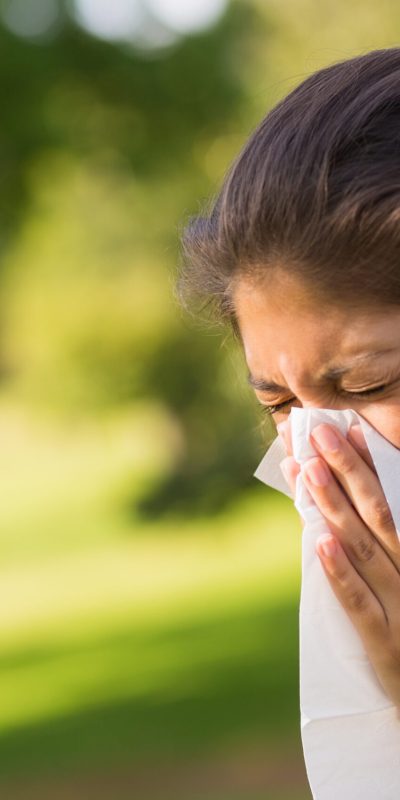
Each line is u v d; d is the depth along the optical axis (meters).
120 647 19.81
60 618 24.11
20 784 11.48
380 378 2.19
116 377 34.00
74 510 41.75
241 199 2.26
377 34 16.53
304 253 2.15
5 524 40.97
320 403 2.29
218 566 29.03
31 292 33.19
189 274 2.68
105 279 31.20
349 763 2.52
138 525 37.16
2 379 41.72
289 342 2.23
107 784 11.18
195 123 16.81
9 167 15.41
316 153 2.17
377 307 2.15
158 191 24.05
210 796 10.21
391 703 2.53
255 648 18.38
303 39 17.88
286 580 25.69
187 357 32.47
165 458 35.81
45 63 14.95
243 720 13.70
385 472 2.28
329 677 2.55
